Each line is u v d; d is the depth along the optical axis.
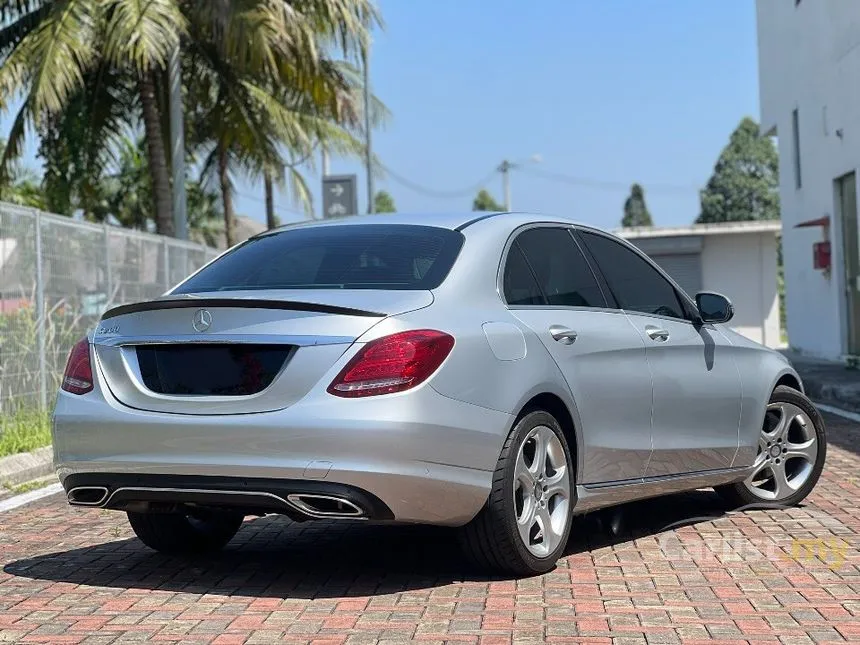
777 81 23.42
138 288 14.16
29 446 9.82
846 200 18.92
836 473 8.23
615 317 5.84
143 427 4.82
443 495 4.71
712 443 6.36
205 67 21.59
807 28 20.67
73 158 21.25
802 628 4.34
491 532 4.96
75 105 20.73
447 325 4.82
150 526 5.66
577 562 5.49
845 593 4.86
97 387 5.04
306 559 5.72
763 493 6.89
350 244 5.43
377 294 4.93
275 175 24.25
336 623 4.50
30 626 4.55
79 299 12.24
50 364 11.40
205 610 4.75
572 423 5.36
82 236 12.39
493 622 4.46
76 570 5.59
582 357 5.45
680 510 6.87
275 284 5.25
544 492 5.20
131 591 5.11
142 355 4.99
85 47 17.56
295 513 4.73
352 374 4.60
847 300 19.28
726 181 70.56
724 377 6.45
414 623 4.47
